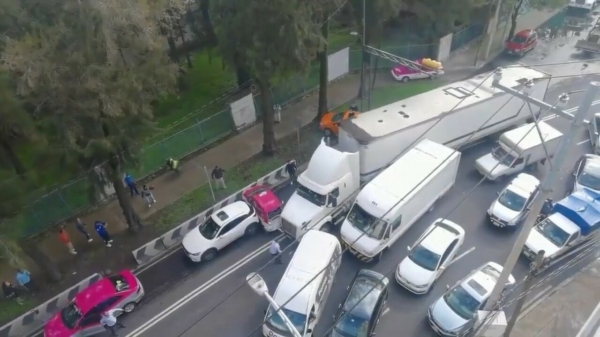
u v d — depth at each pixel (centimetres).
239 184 2344
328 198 1988
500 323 1299
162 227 2127
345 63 3247
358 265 1925
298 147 2555
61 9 1405
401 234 1978
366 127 2131
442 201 2225
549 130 2328
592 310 1673
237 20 2002
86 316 1645
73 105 1520
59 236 2073
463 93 2388
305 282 1611
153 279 1908
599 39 3375
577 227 1891
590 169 2167
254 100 2842
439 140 2314
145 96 1727
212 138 2652
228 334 1680
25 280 1823
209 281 1886
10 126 1552
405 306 1750
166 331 1700
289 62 2106
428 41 3428
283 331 1541
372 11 2698
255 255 1989
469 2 2948
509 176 2323
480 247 1977
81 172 1798
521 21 3947
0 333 1675
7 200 1583
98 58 1502
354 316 1575
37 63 1346
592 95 955
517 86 2373
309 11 2048
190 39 3622
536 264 1307
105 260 1994
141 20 1495
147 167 2409
